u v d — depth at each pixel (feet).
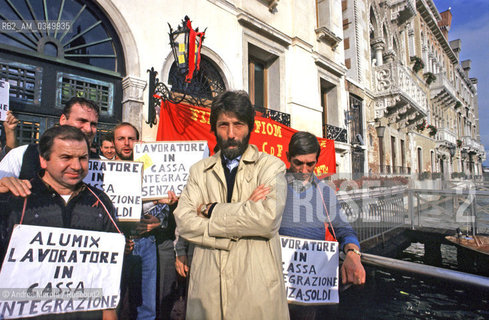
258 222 3.46
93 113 6.65
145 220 7.22
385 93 38.96
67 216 4.64
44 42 12.49
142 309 6.97
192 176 4.48
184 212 4.05
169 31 16.17
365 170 34.63
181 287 7.52
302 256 4.53
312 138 5.07
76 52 13.53
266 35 22.85
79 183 4.91
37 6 12.46
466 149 95.20
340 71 30.76
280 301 3.54
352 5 36.76
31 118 11.90
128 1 14.67
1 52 11.28
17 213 4.33
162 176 7.27
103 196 5.17
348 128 31.91
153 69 14.73
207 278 3.65
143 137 14.60
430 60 71.26
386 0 46.83
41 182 4.60
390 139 42.93
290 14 25.75
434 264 11.77
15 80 11.59
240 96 4.37
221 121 4.34
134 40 14.65
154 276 7.29
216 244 3.64
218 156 4.53
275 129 20.25
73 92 13.25
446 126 81.35
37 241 4.19
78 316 4.40
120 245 4.75
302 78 25.61
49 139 4.48
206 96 18.45
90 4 13.93
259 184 3.93
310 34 27.27
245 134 4.38
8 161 5.49
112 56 14.62
